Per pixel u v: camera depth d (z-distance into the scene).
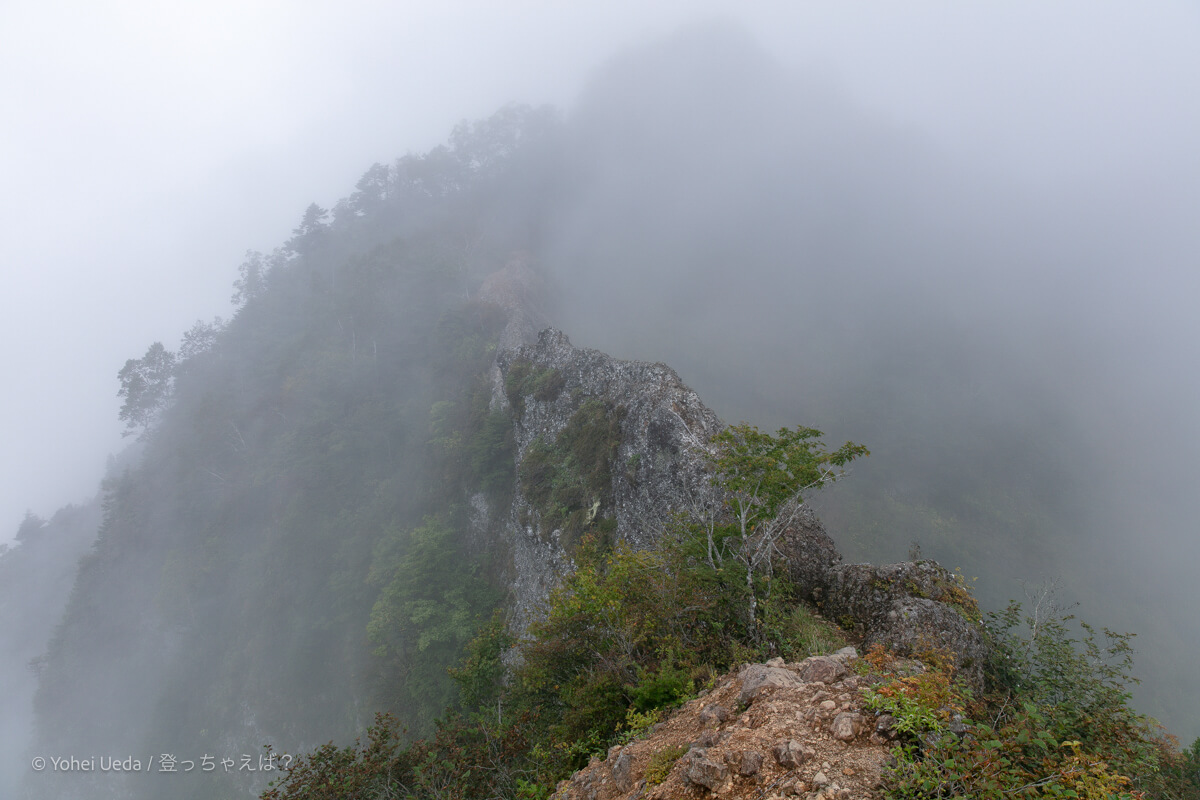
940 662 9.06
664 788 6.12
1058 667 11.36
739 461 13.21
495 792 12.36
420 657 37.09
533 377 39.34
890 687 6.06
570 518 29.81
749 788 5.50
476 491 44.81
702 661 11.46
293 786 12.67
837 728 5.86
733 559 13.71
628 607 12.88
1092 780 4.89
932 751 5.25
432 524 42.75
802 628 11.77
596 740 10.79
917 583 12.78
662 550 15.44
